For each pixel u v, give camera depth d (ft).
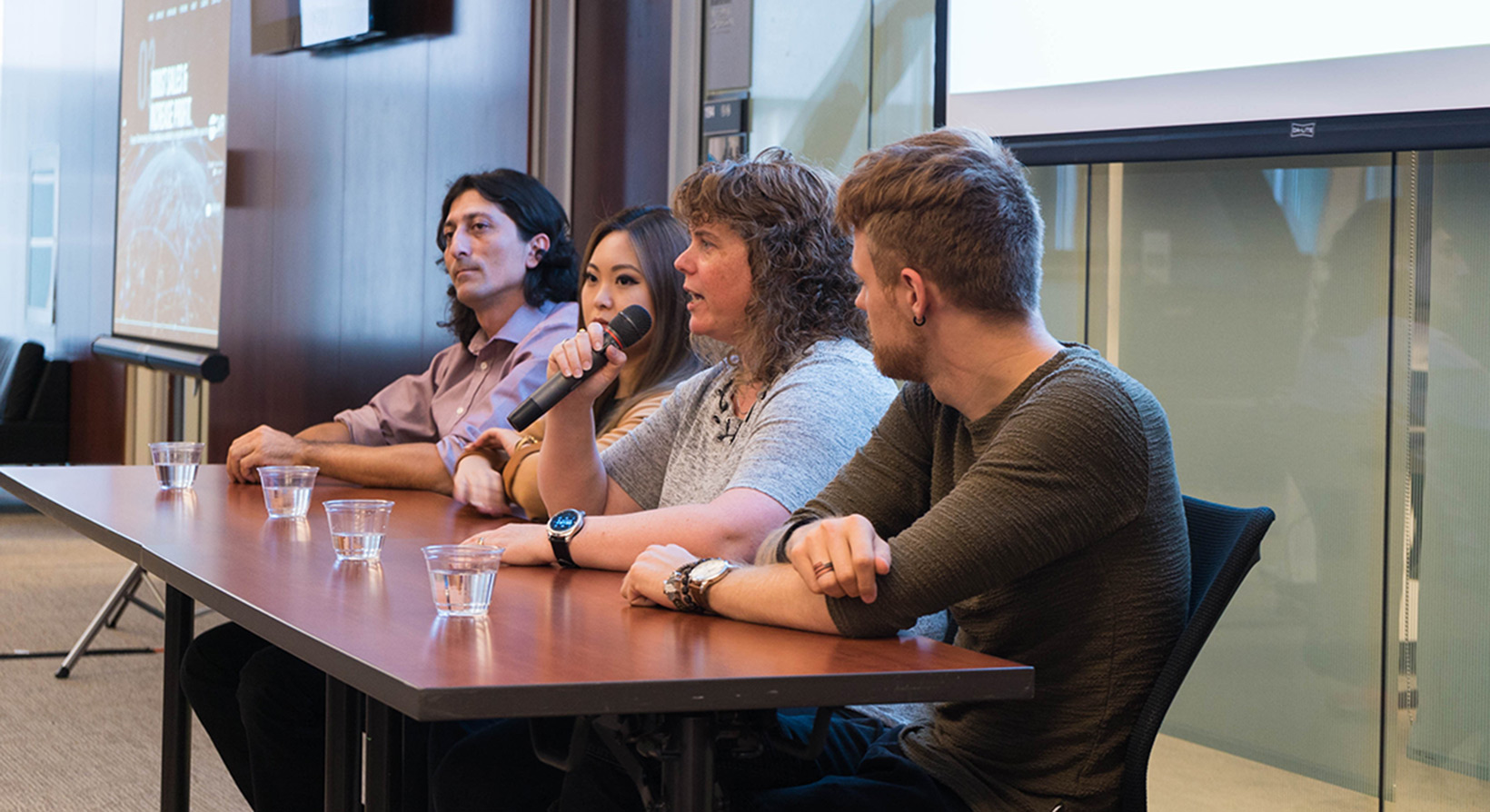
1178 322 9.91
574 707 3.53
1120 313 10.19
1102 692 4.61
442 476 8.61
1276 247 9.41
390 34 16.65
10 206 30.68
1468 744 8.68
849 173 4.94
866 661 3.93
